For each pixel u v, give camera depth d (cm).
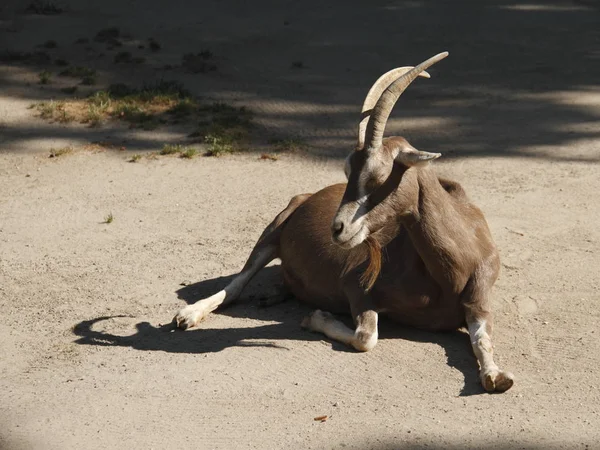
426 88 2259
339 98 2184
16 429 886
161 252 1359
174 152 1855
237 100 2178
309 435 845
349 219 902
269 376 969
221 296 1155
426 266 999
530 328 1055
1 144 1917
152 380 973
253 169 1748
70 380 986
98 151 1875
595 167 1683
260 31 2731
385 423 857
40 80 2292
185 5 3044
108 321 1137
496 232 1372
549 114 2041
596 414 857
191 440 849
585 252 1280
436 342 1032
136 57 2475
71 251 1376
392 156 909
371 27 2775
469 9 2997
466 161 1753
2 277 1288
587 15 2938
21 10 2945
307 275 1137
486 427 841
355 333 1021
